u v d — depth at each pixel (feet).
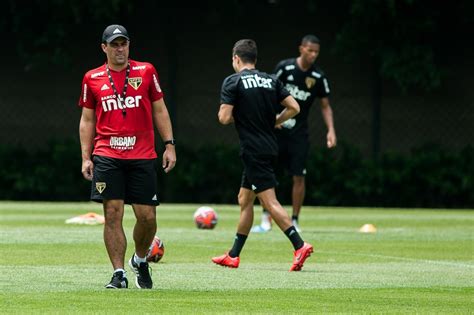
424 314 96.89
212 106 327.67
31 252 151.84
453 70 323.98
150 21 327.47
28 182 312.91
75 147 314.76
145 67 114.42
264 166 138.62
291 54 327.47
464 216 260.21
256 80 140.97
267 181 137.69
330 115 207.72
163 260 146.72
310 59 201.36
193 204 310.86
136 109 113.29
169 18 325.83
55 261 140.26
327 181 310.65
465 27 323.16
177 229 204.54
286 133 200.54
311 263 145.69
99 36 328.90
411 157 310.24
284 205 307.99
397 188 310.04
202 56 327.47
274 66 327.88
